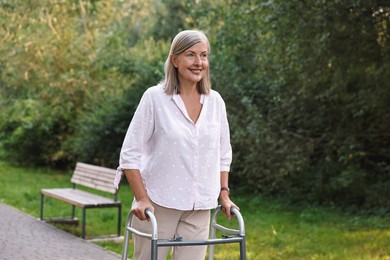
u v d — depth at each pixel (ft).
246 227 30.37
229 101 38.75
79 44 54.13
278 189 40.11
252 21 35.94
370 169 38.04
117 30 56.08
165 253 11.03
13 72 53.36
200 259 11.18
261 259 23.11
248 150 37.88
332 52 32.24
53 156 58.29
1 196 39.78
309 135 38.06
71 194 29.07
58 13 49.75
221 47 38.81
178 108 10.72
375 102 33.09
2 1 46.24
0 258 21.62
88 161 53.52
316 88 35.53
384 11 31.04
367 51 32.24
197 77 10.66
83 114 53.98
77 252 23.03
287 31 33.37
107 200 27.14
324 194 37.76
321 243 26.35
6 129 61.77
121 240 25.73
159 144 10.71
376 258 23.04
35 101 57.72
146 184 10.87
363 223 31.30
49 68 53.78
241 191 42.93
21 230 27.58
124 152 10.64
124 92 51.90
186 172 10.68
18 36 50.06
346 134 36.32
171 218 10.85
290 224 31.37
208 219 11.21
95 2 48.93
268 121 37.50
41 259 21.65
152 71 50.83
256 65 38.37
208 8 40.52
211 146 10.86
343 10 30.81
